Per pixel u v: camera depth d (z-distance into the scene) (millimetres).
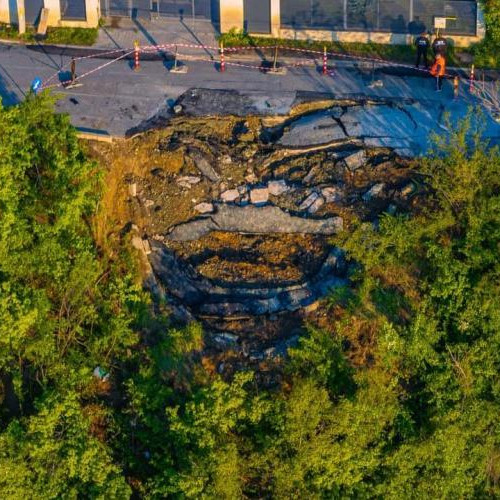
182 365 51781
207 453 48281
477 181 52281
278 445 48906
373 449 50062
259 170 56469
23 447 47969
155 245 54469
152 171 56031
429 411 51719
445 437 50719
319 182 56000
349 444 49250
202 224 54969
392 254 53219
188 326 52094
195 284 53812
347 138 57250
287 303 53250
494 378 52375
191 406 48812
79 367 51156
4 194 50531
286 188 55750
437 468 51094
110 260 53875
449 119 57281
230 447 48156
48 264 51250
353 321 52656
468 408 51531
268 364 51688
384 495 50094
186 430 48656
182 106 58438
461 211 52750
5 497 47406
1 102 52719
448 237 53219
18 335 49094
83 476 48375
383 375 51500
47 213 52719
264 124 58031
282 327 52656
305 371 51062
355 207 55156
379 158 56469
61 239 52031
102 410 51219
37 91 58312
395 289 53438
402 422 51312
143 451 51094
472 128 57312
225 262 54312
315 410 48812
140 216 54969
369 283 52969
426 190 54938
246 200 55469
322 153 56875
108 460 48969
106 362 51969
